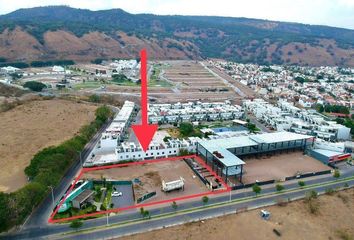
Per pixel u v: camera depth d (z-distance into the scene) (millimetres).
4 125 158625
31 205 82750
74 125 162750
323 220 84688
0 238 74312
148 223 81562
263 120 191875
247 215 85938
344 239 77000
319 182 109000
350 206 92438
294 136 137250
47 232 76812
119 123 157875
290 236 77125
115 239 74625
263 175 114125
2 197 76875
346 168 123500
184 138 146875
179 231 78062
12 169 109188
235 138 133375
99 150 130500
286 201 94125
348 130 161375
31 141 136250
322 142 138875
